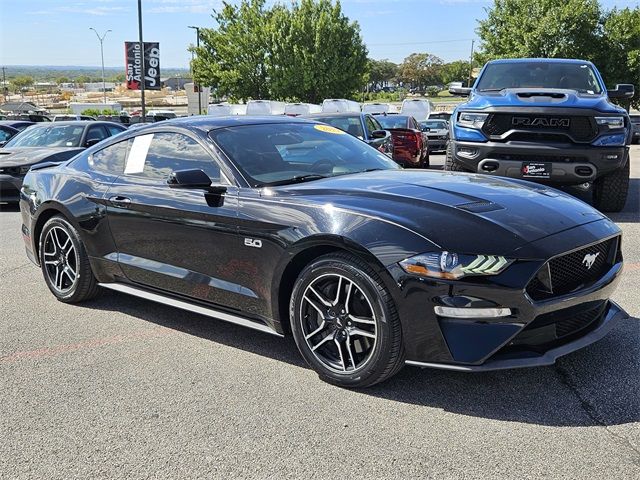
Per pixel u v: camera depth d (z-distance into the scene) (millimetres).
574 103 7305
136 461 2711
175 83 143875
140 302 5023
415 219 3131
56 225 4949
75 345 4094
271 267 3527
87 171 4867
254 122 4492
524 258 2957
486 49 39500
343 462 2646
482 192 3568
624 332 3975
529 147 7332
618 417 2945
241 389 3373
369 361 3182
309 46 43688
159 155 4391
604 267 3473
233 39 44969
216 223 3781
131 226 4367
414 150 13594
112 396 3334
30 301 5117
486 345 2930
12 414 3168
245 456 2719
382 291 3072
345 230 3180
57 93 140500
